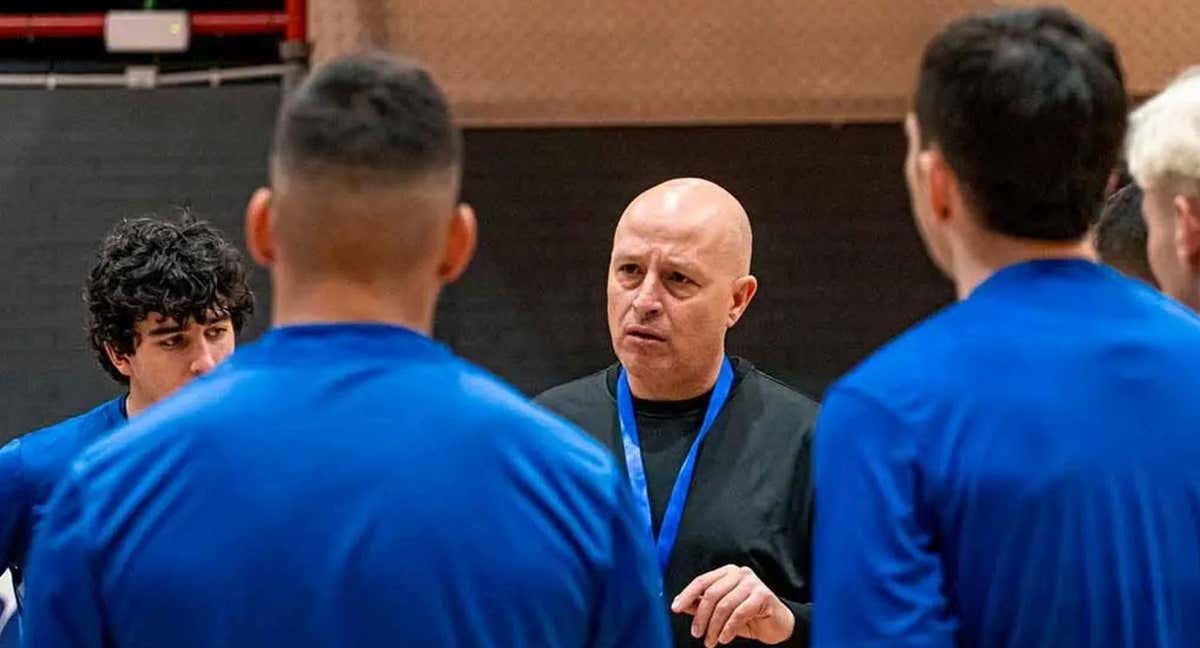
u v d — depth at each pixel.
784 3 6.13
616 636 1.97
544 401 4.07
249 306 3.83
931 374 1.98
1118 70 2.02
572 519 1.92
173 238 3.64
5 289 6.27
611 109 6.19
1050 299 2.01
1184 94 2.37
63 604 1.84
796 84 6.14
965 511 1.92
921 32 6.07
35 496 3.57
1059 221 2.02
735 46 6.16
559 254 6.21
